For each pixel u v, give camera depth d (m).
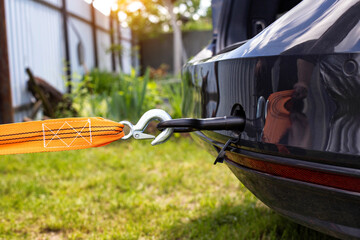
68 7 9.02
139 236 2.21
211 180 3.21
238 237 2.07
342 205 1.00
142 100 5.39
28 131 1.02
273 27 1.16
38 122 1.03
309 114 0.97
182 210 2.57
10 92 5.23
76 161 3.89
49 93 6.51
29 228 2.37
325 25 1.00
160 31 18.69
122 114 5.39
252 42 1.19
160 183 3.10
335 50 0.93
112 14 13.54
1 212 2.59
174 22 14.31
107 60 12.98
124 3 16.61
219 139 1.32
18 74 6.25
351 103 0.91
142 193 2.96
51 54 7.88
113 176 3.35
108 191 2.98
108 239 2.17
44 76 7.43
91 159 3.99
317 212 1.07
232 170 1.37
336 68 0.92
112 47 12.93
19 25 6.38
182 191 2.97
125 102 5.40
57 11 8.34
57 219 2.44
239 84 1.15
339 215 1.03
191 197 2.82
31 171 3.59
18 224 2.39
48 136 1.03
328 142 0.94
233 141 1.19
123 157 4.06
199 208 2.58
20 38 6.40
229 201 2.64
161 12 18.75
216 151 1.42
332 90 0.93
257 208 2.44
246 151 1.16
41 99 6.06
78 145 1.04
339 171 0.94
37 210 2.60
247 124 1.12
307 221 1.12
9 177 3.39
